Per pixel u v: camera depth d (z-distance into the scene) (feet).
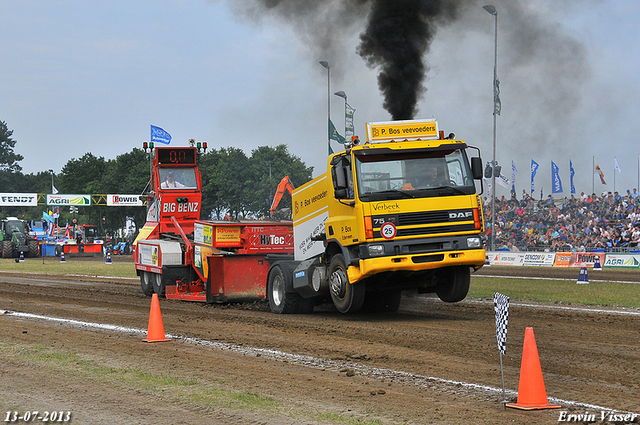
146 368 27.30
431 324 39.96
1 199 204.23
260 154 236.84
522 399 21.13
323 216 44.88
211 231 53.78
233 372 26.40
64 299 58.95
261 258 54.49
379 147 40.19
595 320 41.60
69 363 28.50
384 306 48.60
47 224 205.98
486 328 37.91
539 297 57.06
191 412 20.52
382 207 39.34
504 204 152.56
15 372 26.84
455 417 19.81
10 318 45.09
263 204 228.43
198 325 41.01
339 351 31.07
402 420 19.51
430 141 41.09
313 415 20.04
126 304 54.29
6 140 478.59
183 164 66.74
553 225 140.87
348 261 41.04
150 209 69.26
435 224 39.96
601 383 24.25
